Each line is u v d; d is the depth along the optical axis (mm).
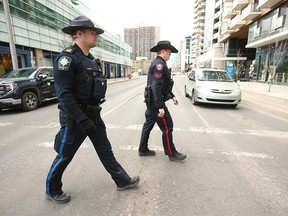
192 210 2209
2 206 2271
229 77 9367
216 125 5777
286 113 7590
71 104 1935
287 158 3568
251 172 3055
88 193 2518
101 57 38812
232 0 36312
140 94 13977
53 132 5098
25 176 2941
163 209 2225
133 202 2346
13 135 4852
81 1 36062
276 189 2609
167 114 3254
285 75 20656
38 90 8461
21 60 17516
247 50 37625
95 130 2098
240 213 2158
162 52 3186
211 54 48156
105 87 2244
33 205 2289
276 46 18422
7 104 7281
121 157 3572
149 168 3170
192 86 9586
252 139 4586
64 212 2174
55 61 1953
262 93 13836
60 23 23375
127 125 5711
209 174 2992
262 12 23469
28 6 17812
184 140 4484
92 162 3354
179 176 2932
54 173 2238
